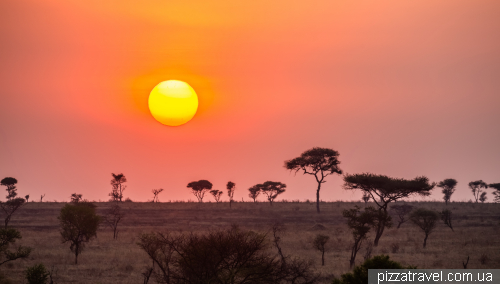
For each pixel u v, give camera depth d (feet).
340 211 290.35
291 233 216.74
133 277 109.70
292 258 127.75
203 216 285.02
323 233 219.20
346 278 72.08
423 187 181.68
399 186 182.39
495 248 161.89
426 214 174.91
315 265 125.29
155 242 96.53
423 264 126.00
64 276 111.34
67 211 151.94
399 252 154.10
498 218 265.54
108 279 107.65
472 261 133.18
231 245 69.51
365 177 187.83
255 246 70.69
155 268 119.96
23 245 170.91
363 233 138.31
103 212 289.74
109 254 148.05
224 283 66.64
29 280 95.86
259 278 69.87
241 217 282.97
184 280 70.95
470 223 251.60
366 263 73.61
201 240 71.46
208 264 68.74
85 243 177.68
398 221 264.31
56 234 213.46
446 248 162.40
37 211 277.64
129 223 262.26
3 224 242.17
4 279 100.53
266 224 261.85
